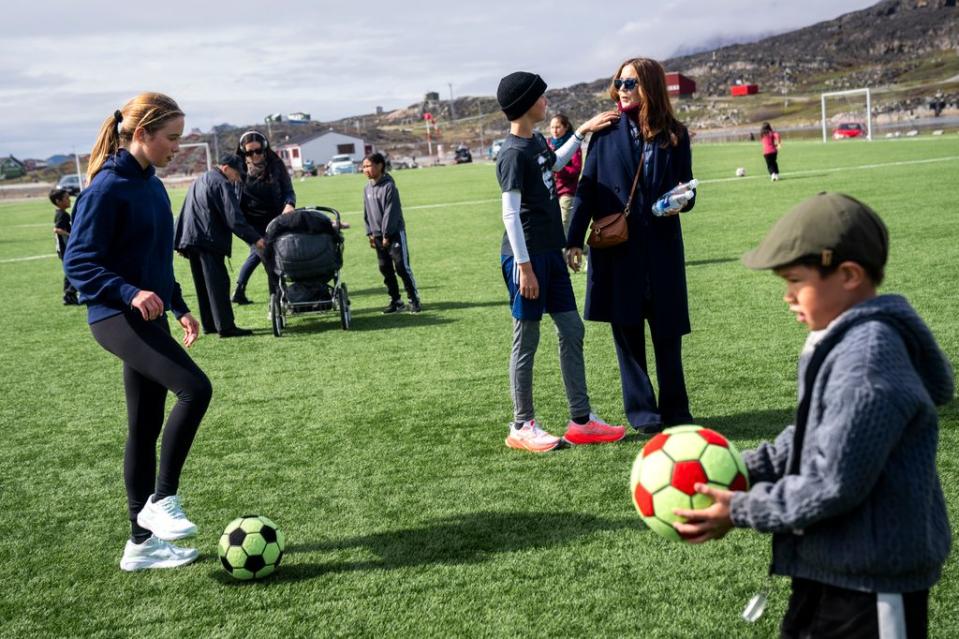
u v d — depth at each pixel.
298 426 5.67
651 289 4.85
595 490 4.26
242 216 8.36
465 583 3.42
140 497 3.73
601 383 6.13
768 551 3.51
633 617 3.09
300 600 3.39
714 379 5.95
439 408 5.83
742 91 151.88
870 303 1.75
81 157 105.75
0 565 3.89
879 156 27.97
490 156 68.19
